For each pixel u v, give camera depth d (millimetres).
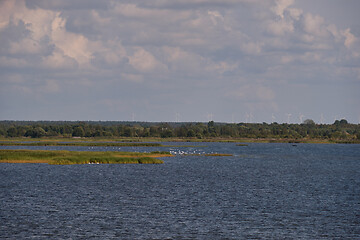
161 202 112000
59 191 128625
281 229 86750
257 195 124688
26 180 153750
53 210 100938
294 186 145375
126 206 106438
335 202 113875
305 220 93750
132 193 126312
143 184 146250
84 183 147625
